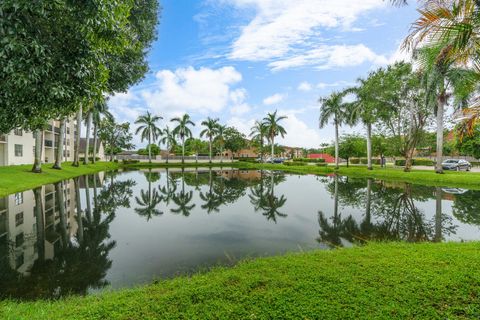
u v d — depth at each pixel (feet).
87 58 12.44
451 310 9.92
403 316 9.52
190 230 25.09
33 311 10.82
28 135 97.96
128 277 15.26
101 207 36.40
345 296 10.64
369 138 86.22
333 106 95.20
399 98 73.05
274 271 13.25
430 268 13.12
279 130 140.77
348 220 28.60
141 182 67.92
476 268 13.08
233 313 9.74
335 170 95.96
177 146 222.69
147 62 40.19
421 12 15.98
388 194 45.14
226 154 219.61
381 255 15.46
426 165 118.83
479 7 14.87
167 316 9.64
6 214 30.96
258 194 47.80
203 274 14.93
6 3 9.33
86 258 18.19
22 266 16.89
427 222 27.40
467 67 19.07
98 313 9.98
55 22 11.74
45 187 51.39
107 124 159.02
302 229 25.31
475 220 28.07
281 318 9.46
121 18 13.55
